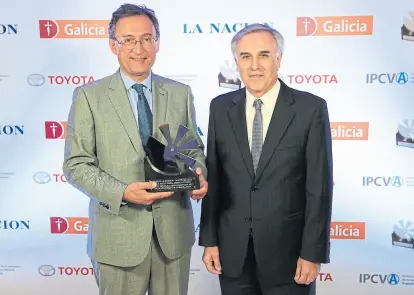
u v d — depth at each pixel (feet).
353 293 7.64
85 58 7.18
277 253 4.68
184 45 7.12
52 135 7.42
